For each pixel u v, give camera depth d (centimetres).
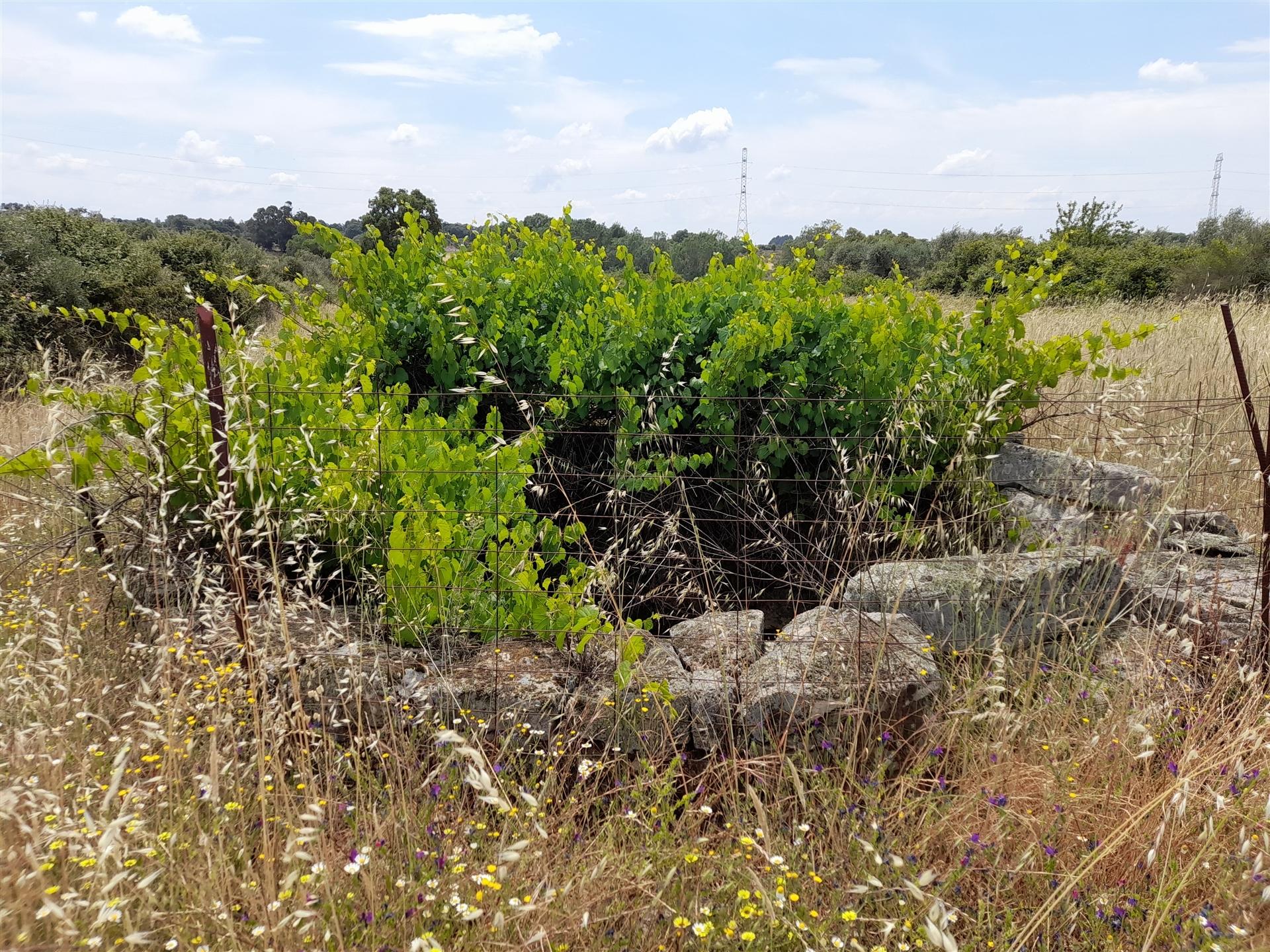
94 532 383
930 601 372
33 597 338
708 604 386
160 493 370
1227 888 236
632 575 460
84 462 377
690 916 229
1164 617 387
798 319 504
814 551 451
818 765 293
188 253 2011
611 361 504
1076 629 384
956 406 488
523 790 275
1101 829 266
